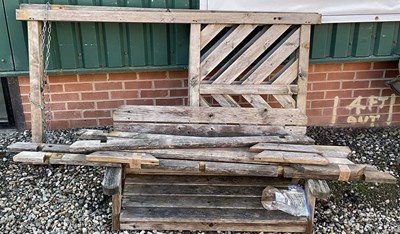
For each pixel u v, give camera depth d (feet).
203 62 9.21
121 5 9.34
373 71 10.76
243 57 9.28
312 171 7.24
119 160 7.27
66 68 9.68
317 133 10.93
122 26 9.53
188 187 8.09
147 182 8.18
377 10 9.88
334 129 11.16
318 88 10.79
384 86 10.94
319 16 9.18
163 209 7.52
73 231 7.49
